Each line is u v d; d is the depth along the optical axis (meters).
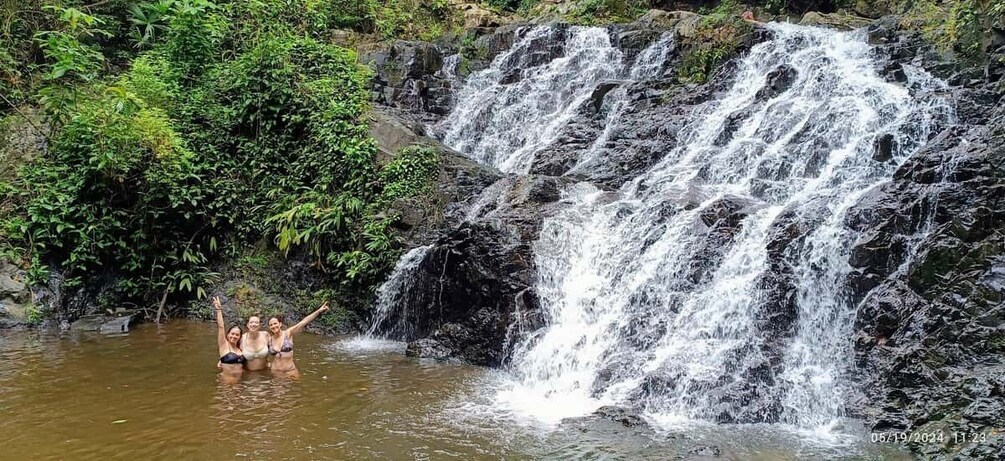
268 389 7.98
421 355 9.72
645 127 13.52
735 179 11.22
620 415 7.01
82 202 11.89
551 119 15.52
